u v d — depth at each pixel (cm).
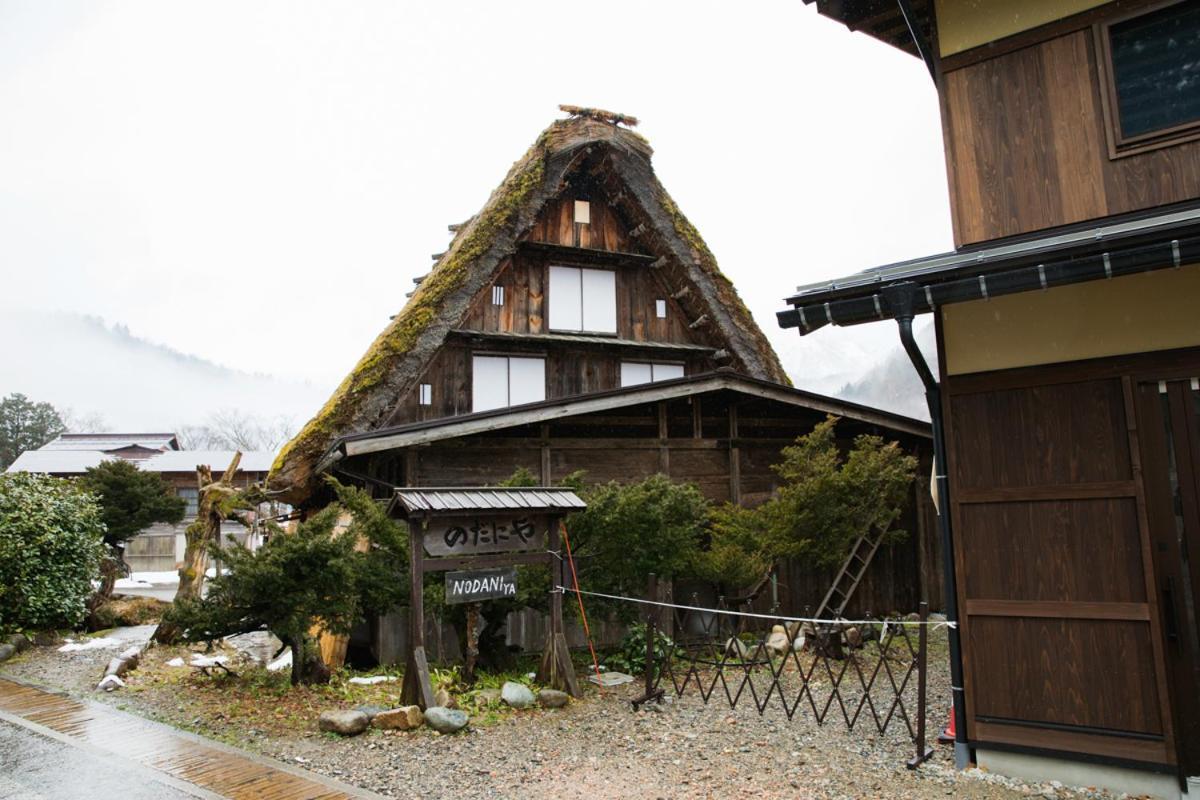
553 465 1036
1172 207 506
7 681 800
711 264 1415
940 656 932
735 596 1002
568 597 809
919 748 539
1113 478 488
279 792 488
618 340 1365
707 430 1160
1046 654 500
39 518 1045
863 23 679
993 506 523
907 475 1005
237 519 1098
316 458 1055
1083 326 506
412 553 677
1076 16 553
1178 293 482
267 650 1025
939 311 550
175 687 762
